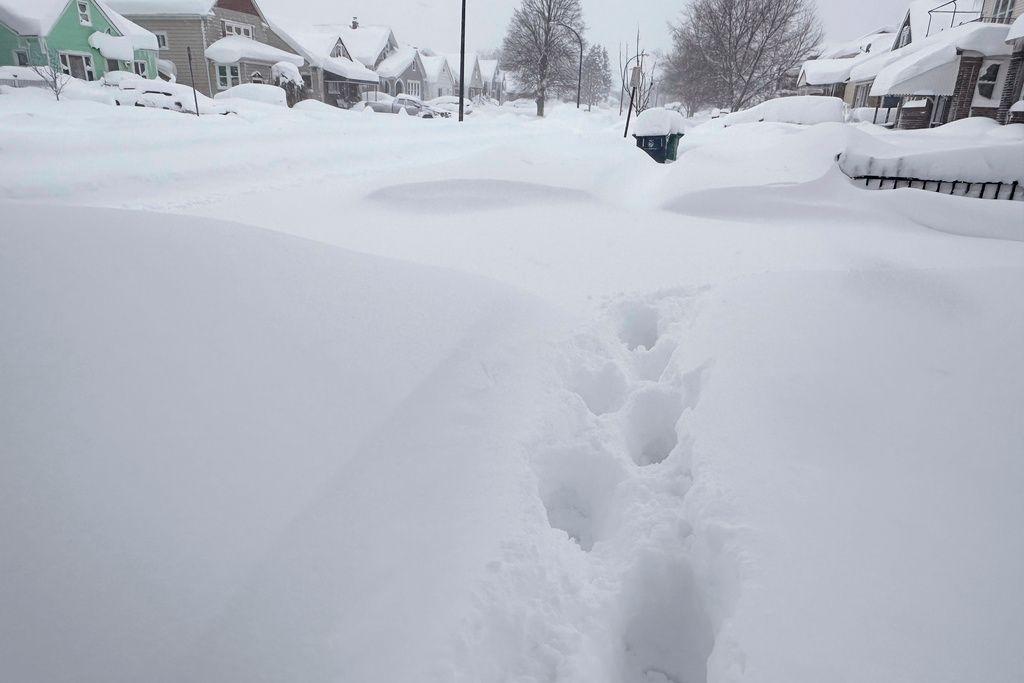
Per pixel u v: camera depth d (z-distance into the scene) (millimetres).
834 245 5695
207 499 1595
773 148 9328
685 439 2467
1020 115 16875
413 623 1538
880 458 2152
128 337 1930
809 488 2035
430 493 1934
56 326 1866
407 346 2527
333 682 1350
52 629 1259
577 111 47156
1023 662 1438
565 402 2746
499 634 1665
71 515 1439
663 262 5109
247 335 2156
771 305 3322
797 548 1798
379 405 2158
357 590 1561
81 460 1552
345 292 2695
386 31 45594
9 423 1573
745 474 2131
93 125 14219
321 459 1856
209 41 30031
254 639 1365
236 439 1782
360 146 13570
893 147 8680
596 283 4496
